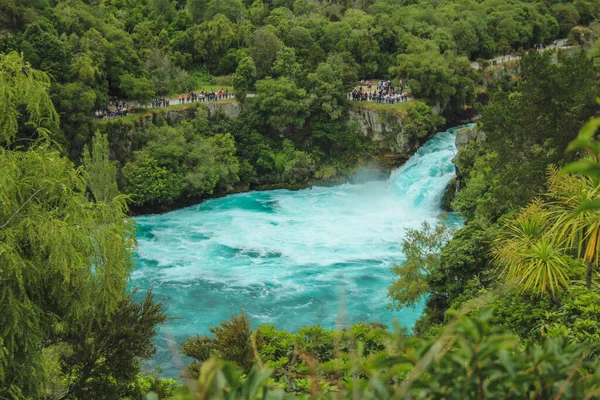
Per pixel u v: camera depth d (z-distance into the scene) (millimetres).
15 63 16875
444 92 77938
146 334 18875
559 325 16453
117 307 17250
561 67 34594
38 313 15453
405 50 87062
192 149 65438
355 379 4281
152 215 61125
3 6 69938
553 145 35156
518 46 106438
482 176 45531
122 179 62125
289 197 67125
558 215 20609
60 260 15008
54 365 17219
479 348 4277
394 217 59594
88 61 62531
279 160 70312
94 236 16281
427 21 96188
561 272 18781
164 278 45562
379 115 73000
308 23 90062
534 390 4336
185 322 38875
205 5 99875
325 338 19312
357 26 92625
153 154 62250
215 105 71750
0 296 14469
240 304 41344
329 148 74312
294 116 72062
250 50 80812
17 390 14289
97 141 53125
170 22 98125
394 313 39531
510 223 25500
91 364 17531
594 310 16141
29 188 15961
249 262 48625
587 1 118438
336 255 49688
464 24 95750
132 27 93812
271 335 21094
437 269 30688
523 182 34188
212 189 65875
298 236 54438
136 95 66938
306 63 76812
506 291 17953
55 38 61969
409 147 73375
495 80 90188
